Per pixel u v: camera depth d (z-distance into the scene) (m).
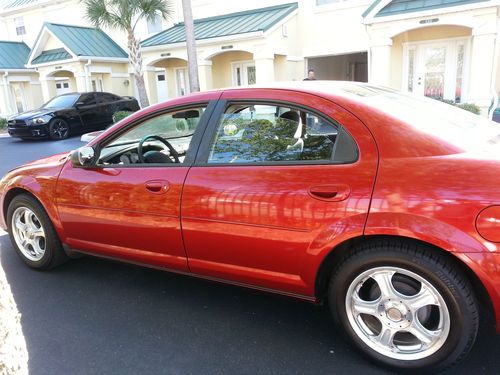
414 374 2.44
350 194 2.40
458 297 2.22
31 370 2.63
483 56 11.16
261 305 3.30
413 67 13.79
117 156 3.67
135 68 15.48
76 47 18.23
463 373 2.43
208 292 3.53
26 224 3.99
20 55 22.50
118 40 20.30
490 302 2.21
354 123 2.51
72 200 3.52
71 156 3.49
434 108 2.96
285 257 2.64
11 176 3.99
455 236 2.15
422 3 11.74
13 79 21.77
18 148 13.15
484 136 2.63
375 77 12.59
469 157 2.28
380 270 2.41
